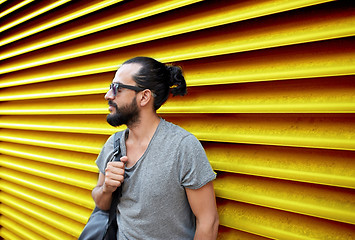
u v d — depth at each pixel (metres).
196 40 1.46
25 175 2.77
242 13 1.23
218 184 1.40
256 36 1.24
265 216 1.28
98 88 1.90
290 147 1.23
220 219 1.37
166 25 1.53
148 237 1.14
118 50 1.85
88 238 1.24
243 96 1.32
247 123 1.32
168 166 1.08
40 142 2.45
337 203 1.08
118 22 1.69
